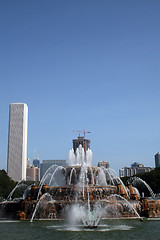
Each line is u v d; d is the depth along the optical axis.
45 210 49.88
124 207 50.06
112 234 32.25
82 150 83.81
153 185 130.75
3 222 45.84
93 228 37.00
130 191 60.72
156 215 51.53
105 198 55.59
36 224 42.41
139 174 150.38
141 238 29.53
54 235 31.88
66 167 68.00
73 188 55.31
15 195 144.25
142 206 52.47
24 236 31.34
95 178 67.44
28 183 170.38
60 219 48.59
